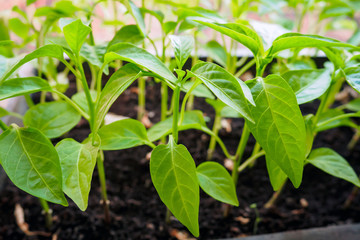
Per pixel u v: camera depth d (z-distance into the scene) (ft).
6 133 0.84
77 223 1.21
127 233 1.20
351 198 1.29
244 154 1.52
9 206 1.24
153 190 1.35
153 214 1.27
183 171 0.83
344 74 0.87
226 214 1.25
